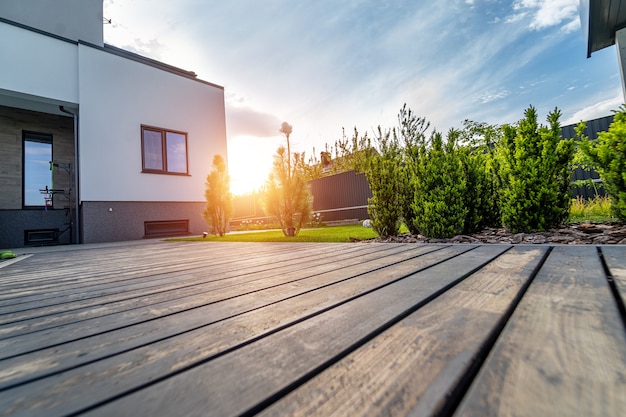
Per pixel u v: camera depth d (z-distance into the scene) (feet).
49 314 3.57
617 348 1.93
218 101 27.66
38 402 1.67
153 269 7.10
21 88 18.84
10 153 21.63
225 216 21.88
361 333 2.39
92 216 20.33
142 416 1.49
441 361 1.87
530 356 1.86
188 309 3.47
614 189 8.24
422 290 3.56
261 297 3.82
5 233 21.01
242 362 2.03
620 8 14.29
